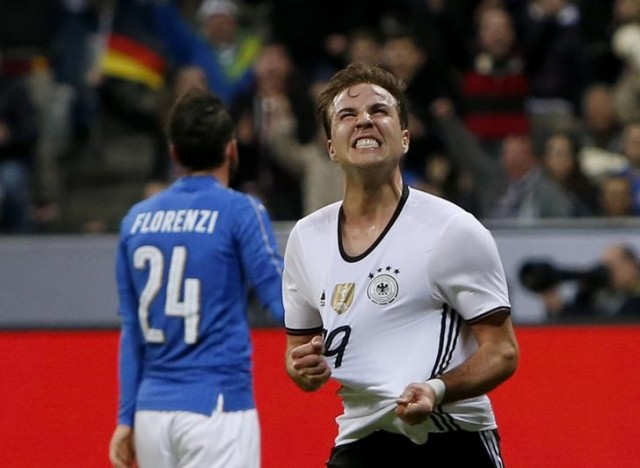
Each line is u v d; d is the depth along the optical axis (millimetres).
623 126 34125
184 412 15539
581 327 20219
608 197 28891
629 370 20156
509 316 12547
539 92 35406
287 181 30812
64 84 37562
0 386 20125
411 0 36281
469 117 33312
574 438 20031
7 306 23312
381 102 12844
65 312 23266
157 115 34844
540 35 35688
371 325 12664
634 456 20016
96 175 37156
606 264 24469
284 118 31141
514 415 20047
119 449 15883
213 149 16172
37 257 23375
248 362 15945
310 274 13203
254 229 15781
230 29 35781
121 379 15930
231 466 15578
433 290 12547
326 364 12344
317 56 36875
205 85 33312
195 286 15719
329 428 19844
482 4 36375
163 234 15906
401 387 12500
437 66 33469
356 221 13016
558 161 30203
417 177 32156
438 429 12828
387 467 13039
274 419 19906
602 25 36969
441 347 12562
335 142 12977
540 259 24531
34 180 35719
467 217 12562
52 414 20062
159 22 36125
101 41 37719
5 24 36250
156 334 15805
